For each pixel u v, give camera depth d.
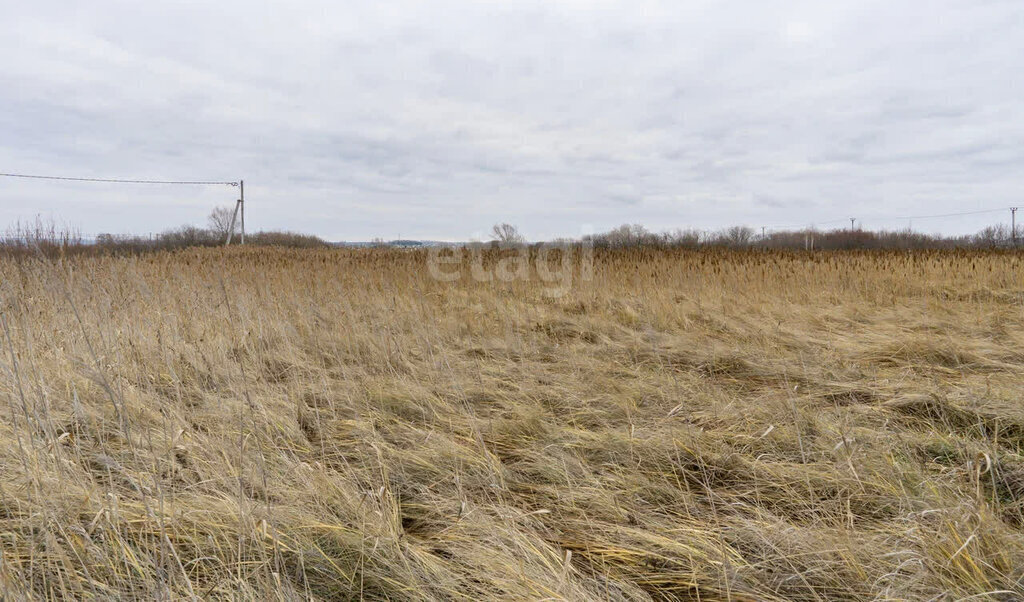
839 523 2.24
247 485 2.52
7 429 2.82
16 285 4.87
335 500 2.41
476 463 2.98
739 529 2.27
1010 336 5.96
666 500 2.67
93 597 1.72
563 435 3.42
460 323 7.02
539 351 5.88
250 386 4.19
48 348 3.97
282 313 5.99
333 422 3.63
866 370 4.88
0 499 2.21
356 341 5.39
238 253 18.19
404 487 2.81
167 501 2.29
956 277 11.36
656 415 3.82
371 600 1.90
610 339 6.57
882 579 1.89
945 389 3.98
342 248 21.70
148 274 7.95
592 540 2.32
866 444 3.00
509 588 1.86
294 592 1.79
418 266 11.84
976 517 2.05
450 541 2.26
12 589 1.63
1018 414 3.35
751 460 3.00
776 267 11.71
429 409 3.96
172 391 3.93
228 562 1.94
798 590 1.96
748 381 4.80
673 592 2.01
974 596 1.67
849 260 13.53
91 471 2.50
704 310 8.03
